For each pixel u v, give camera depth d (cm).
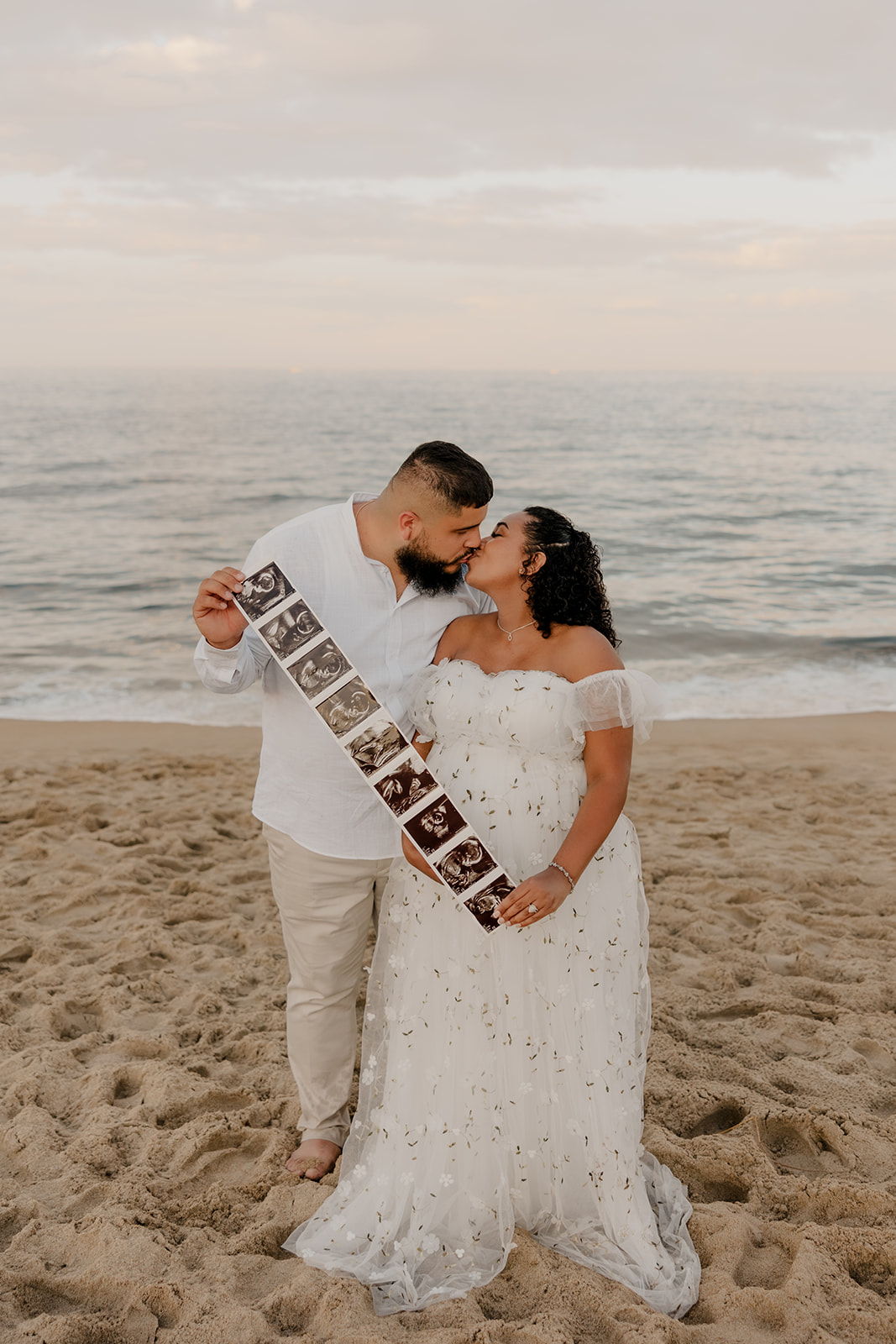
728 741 838
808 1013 378
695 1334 215
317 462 3872
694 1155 282
